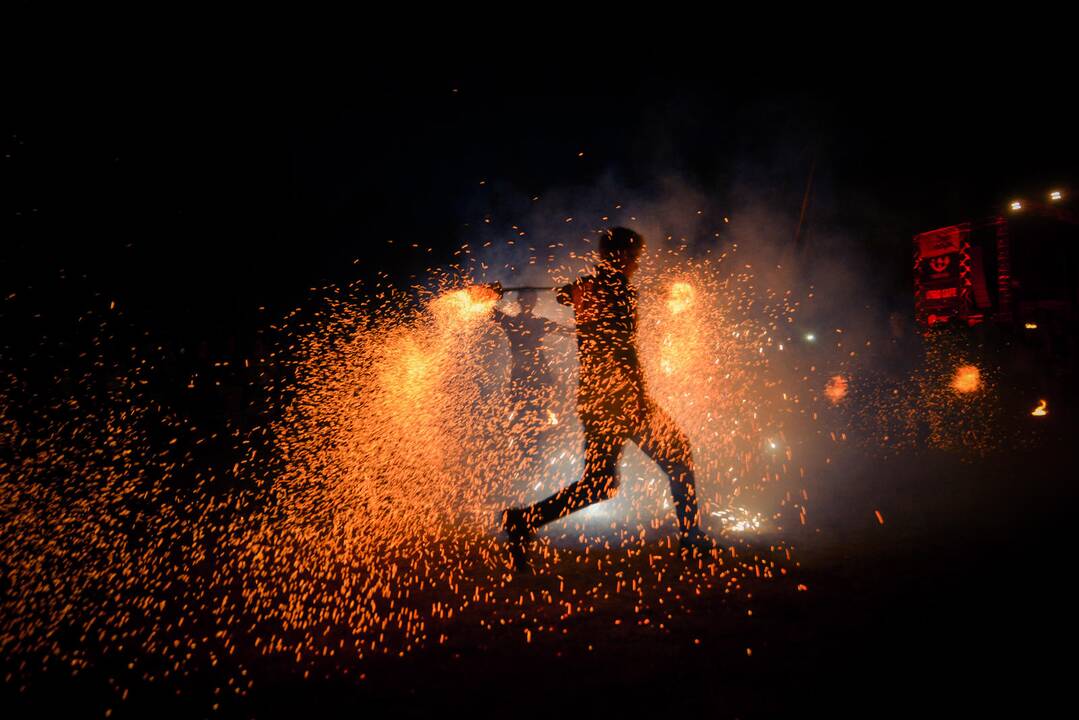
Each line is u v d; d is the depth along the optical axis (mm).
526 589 3527
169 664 2766
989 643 2811
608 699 2467
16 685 2607
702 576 3650
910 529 4328
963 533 4195
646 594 3426
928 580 3486
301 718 2371
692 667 2684
